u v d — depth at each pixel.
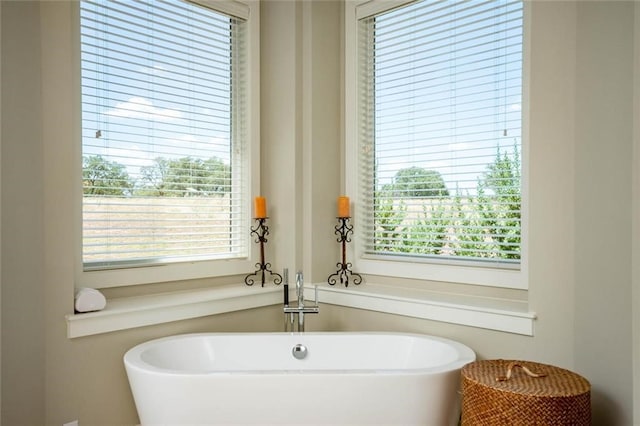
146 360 2.23
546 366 2.00
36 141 2.09
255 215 2.99
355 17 3.14
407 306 2.63
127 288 2.60
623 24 1.88
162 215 2.73
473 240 2.65
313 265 3.06
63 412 2.16
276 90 3.13
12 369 2.02
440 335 2.52
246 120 3.10
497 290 2.53
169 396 1.99
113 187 2.51
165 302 2.49
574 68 2.05
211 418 2.00
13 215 2.02
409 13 2.90
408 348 2.48
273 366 2.54
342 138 3.21
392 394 1.99
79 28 2.37
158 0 2.69
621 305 1.87
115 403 2.33
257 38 3.13
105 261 2.51
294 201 3.04
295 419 2.00
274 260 3.16
